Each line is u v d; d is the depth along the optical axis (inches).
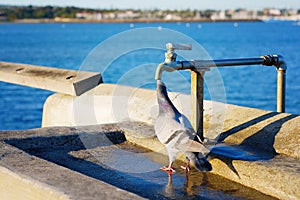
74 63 1191.6
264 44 2158.0
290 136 160.1
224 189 143.4
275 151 157.9
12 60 1371.8
